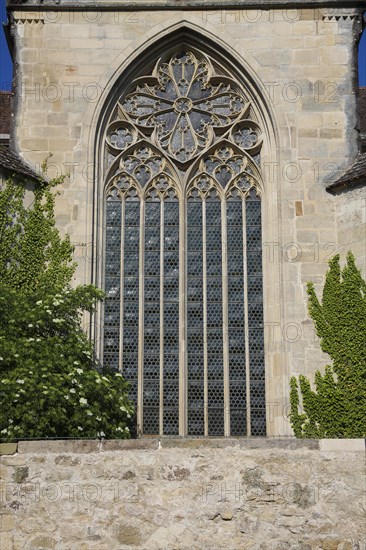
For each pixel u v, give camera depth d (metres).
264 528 11.79
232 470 12.02
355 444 12.12
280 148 26.06
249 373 25.02
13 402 19.00
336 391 23.88
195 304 25.66
